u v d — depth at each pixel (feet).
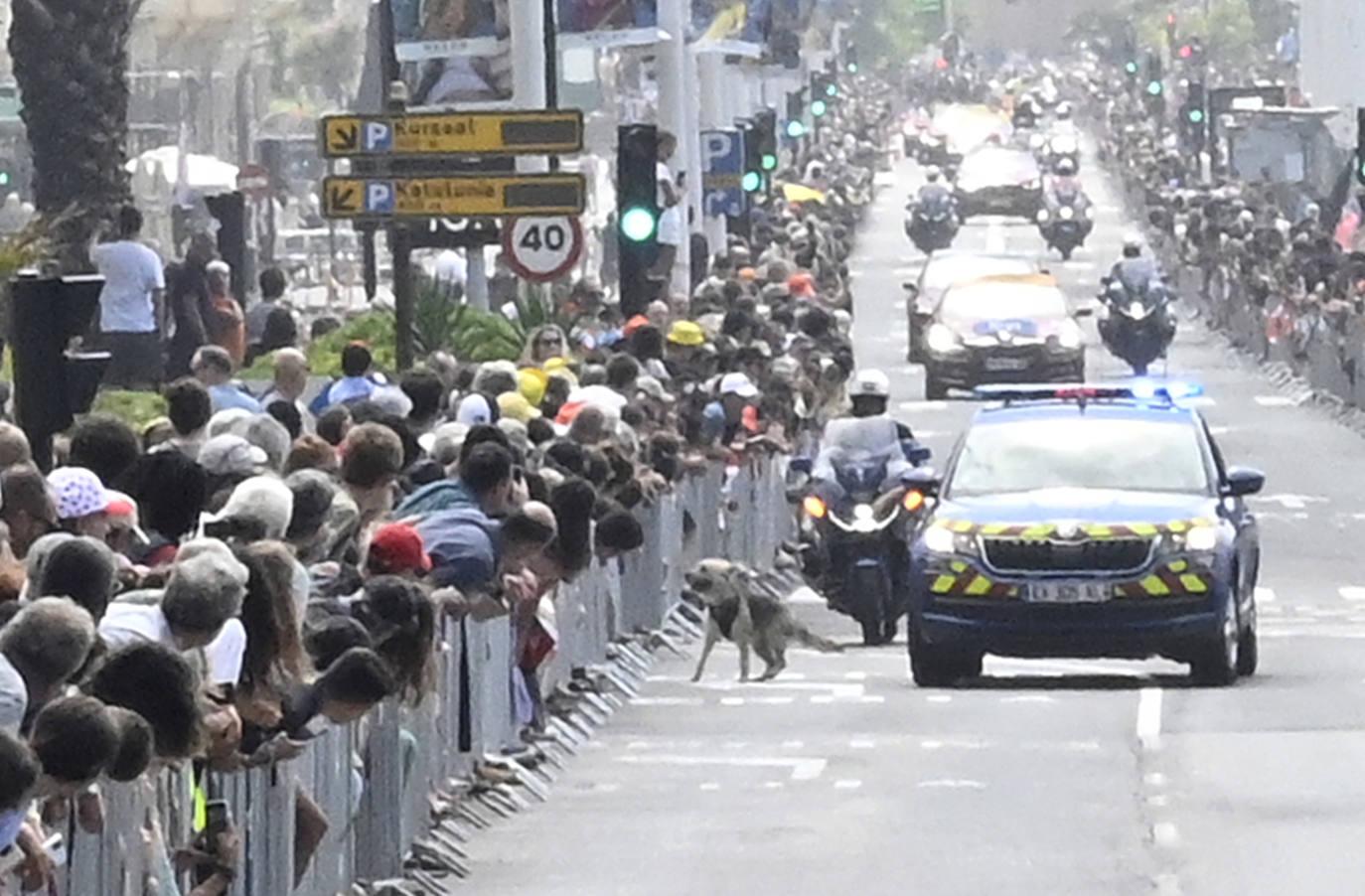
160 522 103.71
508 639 140.26
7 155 426.51
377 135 200.34
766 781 142.41
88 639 78.07
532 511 129.39
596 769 146.92
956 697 173.99
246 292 289.74
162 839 84.07
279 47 619.67
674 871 118.83
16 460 107.65
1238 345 499.92
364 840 110.73
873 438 210.38
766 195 480.64
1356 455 350.02
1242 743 151.53
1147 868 118.32
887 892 114.11
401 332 206.08
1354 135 589.73
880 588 205.87
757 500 242.58
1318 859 119.65
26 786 69.56
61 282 121.39
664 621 202.28
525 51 239.30
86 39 252.21
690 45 353.51
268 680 93.97
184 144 417.28
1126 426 184.96
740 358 247.29
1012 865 119.34
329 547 116.06
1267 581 250.78
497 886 116.06
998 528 175.42
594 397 188.44
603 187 510.58
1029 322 400.06
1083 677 185.47
